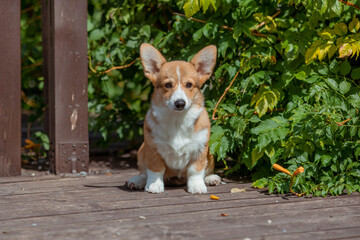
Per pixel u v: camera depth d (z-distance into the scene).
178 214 3.41
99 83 6.25
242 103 4.70
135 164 5.99
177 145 4.12
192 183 4.21
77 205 3.69
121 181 4.76
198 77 4.28
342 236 2.90
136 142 6.50
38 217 3.34
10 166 4.98
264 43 4.73
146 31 5.45
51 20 5.28
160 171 4.25
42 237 2.86
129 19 5.76
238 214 3.41
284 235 2.91
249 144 4.52
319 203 3.74
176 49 5.36
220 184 4.56
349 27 4.36
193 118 4.13
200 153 4.21
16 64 4.92
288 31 4.65
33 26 8.75
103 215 3.40
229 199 3.89
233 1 4.70
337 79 4.50
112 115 6.22
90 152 6.77
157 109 4.14
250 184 4.54
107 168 5.68
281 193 4.05
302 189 4.03
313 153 4.39
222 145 4.46
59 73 5.03
